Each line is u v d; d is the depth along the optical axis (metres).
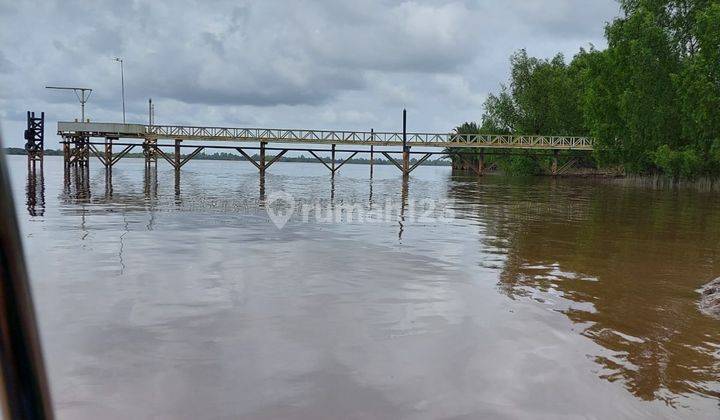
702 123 32.41
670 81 35.78
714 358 4.25
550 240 10.30
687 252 9.20
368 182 35.75
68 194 19.55
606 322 5.13
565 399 3.53
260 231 10.83
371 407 3.39
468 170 68.88
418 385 3.71
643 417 3.29
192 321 4.97
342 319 5.11
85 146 39.12
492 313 5.36
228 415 3.27
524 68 56.50
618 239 10.60
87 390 3.54
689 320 5.23
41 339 0.66
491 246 9.44
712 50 32.06
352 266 7.52
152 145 37.41
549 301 5.86
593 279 6.97
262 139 38.31
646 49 35.28
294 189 26.34
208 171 57.41
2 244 0.59
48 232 10.17
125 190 22.48
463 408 3.39
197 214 13.87
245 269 7.20
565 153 49.72
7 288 0.60
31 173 34.47
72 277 6.54
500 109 57.47
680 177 33.59
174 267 7.23
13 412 0.61
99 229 10.70
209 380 3.74
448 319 5.16
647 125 36.59
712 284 6.30
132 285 6.21
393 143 40.19
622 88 38.41
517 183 37.47
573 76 58.59
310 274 6.97
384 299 5.82
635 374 3.92
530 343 4.53
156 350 4.25
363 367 4.00
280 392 3.58
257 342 4.47
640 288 6.50
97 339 4.46
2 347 0.60
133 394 3.50
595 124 40.91
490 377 3.85
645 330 4.91
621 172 47.81
